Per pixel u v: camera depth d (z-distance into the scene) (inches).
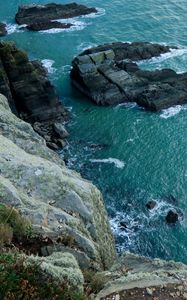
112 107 2719.0
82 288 571.8
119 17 3806.6
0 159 971.3
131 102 2755.9
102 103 2731.3
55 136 2463.1
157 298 598.5
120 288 612.1
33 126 2534.5
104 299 593.3
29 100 2598.4
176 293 608.4
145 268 706.2
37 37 3526.1
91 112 2684.5
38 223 776.9
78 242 781.3
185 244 1839.3
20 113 2640.3
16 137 1433.3
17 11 3912.4
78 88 2883.9
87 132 2514.8
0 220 692.7
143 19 3759.8
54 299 526.6
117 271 698.2
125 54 3159.5
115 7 3976.4
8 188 812.0
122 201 2041.1
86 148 2380.7
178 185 2124.8
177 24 3661.4
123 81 2815.0
